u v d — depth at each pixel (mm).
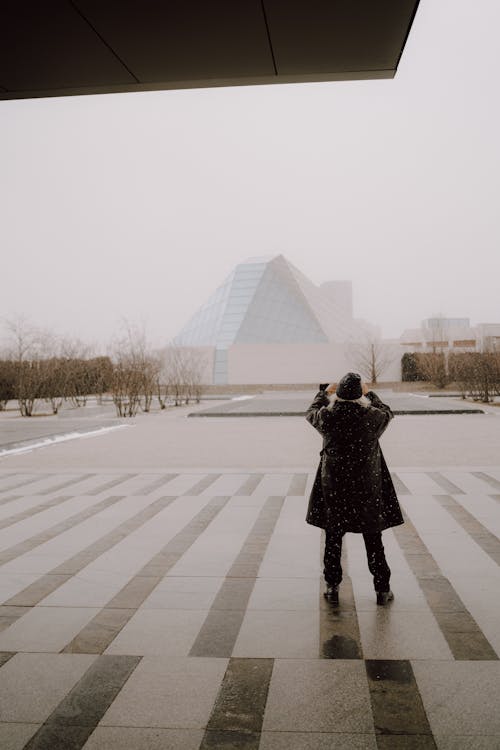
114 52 3984
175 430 16984
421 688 2676
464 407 23609
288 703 2568
